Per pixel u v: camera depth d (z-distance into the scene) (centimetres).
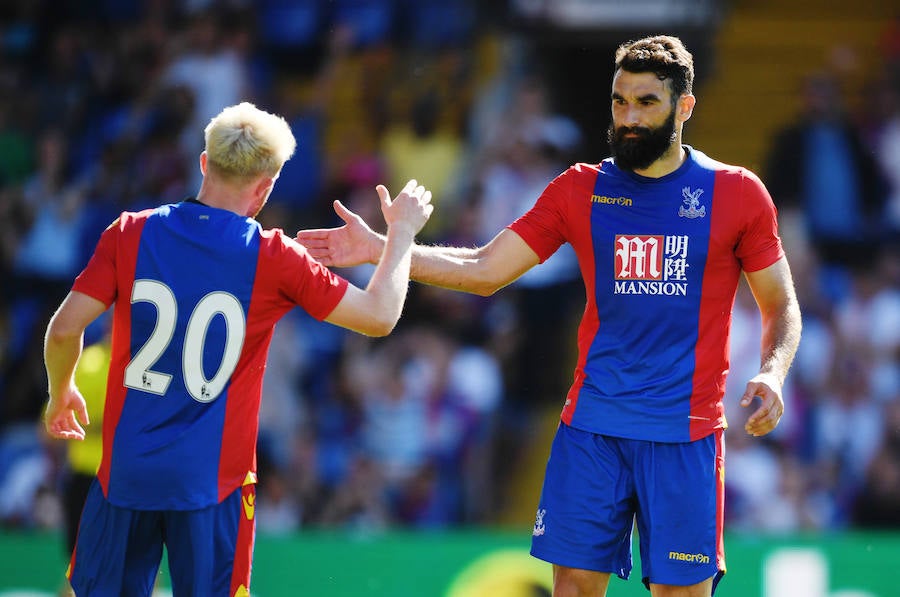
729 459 3400
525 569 2758
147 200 4103
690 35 4222
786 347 1395
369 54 4319
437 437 3534
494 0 4300
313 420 3569
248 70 4281
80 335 1288
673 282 1408
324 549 2805
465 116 4169
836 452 3478
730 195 1415
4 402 3875
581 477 1412
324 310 1309
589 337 1446
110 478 1283
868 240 3881
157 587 2589
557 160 4053
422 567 2781
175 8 4400
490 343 3684
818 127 4012
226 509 1294
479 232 3869
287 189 4088
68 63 4381
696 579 1393
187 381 1273
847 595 2739
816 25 4403
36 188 4156
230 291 1283
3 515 3578
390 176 4091
